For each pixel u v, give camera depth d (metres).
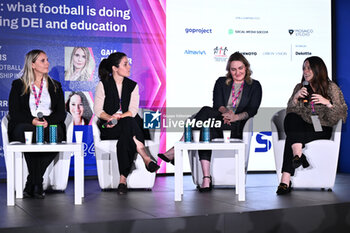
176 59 5.68
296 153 3.95
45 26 5.39
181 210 3.16
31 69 4.19
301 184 4.09
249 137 4.33
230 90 5.59
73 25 5.47
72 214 3.05
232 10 5.79
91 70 5.51
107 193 4.13
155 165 4.03
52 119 4.12
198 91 5.72
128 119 4.12
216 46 5.75
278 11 5.89
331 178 4.08
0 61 5.28
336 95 4.18
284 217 3.20
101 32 5.54
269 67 5.87
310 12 5.97
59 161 4.15
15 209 3.28
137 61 5.61
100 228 2.77
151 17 5.64
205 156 4.18
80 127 5.48
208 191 4.18
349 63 5.79
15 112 4.06
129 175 4.22
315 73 4.24
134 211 3.14
